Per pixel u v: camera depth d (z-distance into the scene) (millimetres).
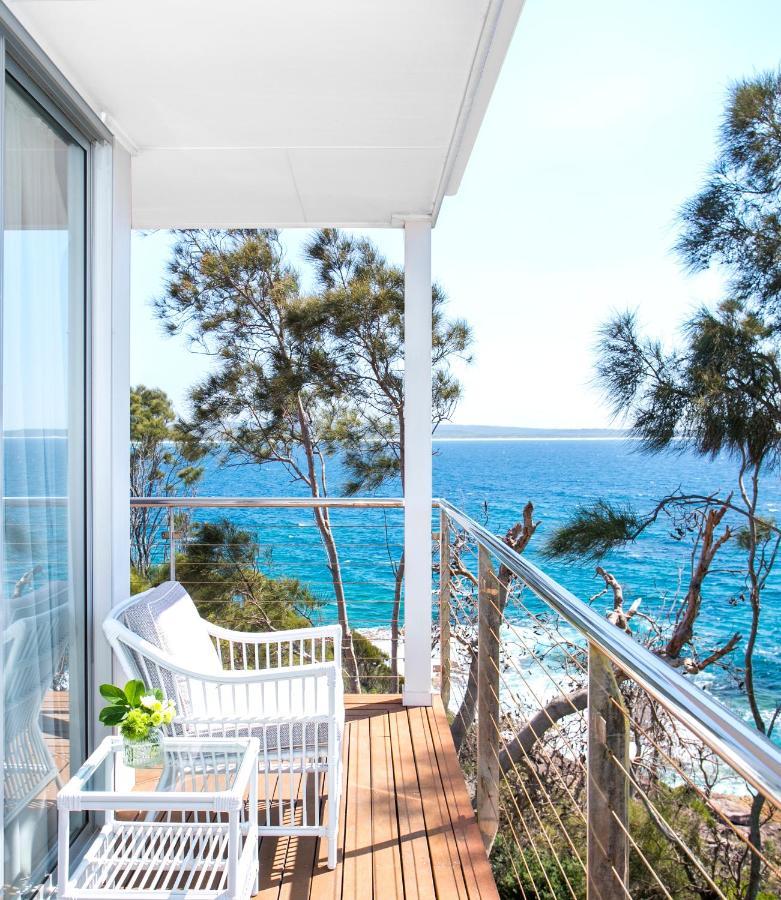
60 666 2324
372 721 3551
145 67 2312
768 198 4824
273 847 2461
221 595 6391
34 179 2184
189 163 3127
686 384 4855
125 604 2500
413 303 3791
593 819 1356
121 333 2750
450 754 3166
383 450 6680
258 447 6574
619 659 1130
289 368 6527
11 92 2041
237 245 6637
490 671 2627
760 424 4664
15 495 2023
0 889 1830
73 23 2055
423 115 2691
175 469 6668
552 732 5574
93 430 2598
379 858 2395
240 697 2707
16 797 2016
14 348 2031
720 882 5008
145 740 2004
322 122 2742
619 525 5156
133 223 3990
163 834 2180
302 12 2025
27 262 2127
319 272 6691
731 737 781
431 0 1980
